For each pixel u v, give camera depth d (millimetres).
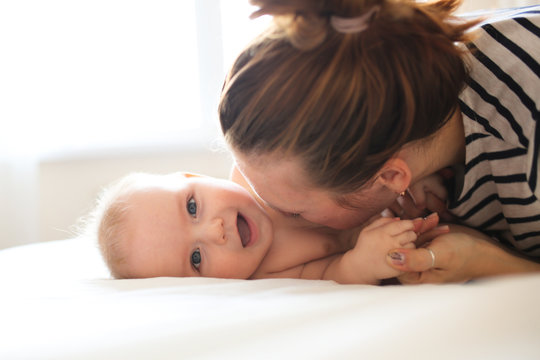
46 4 1962
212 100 2062
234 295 712
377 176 765
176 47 2080
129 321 594
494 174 829
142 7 2041
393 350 427
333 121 663
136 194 1032
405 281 821
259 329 504
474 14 923
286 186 768
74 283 866
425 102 689
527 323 430
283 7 630
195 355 474
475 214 915
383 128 678
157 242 984
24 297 773
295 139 682
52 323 612
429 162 832
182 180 1076
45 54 1975
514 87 758
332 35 654
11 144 1961
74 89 2020
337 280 890
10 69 1939
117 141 2061
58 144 2025
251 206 1033
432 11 730
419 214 969
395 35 665
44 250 1256
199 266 1000
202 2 2033
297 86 657
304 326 497
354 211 855
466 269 801
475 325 438
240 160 764
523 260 825
